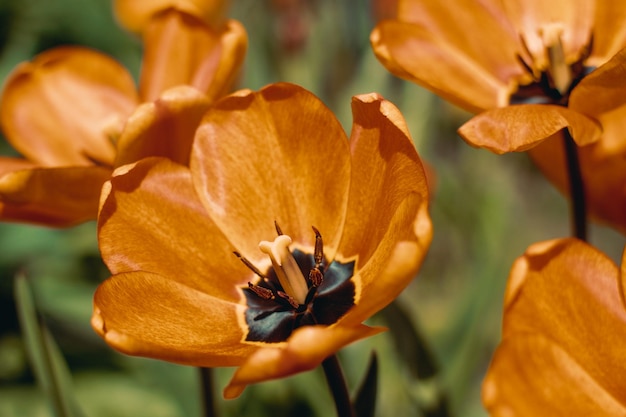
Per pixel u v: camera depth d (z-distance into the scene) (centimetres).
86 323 97
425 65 62
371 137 56
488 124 57
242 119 58
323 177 58
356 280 57
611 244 132
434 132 124
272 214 59
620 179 63
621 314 53
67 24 112
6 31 108
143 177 58
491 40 64
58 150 72
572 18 64
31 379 94
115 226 57
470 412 100
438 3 63
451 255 114
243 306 58
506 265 91
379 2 100
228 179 59
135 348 52
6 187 62
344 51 108
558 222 129
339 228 58
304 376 76
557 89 62
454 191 103
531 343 51
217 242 59
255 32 99
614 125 62
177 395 81
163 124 61
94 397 91
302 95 58
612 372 52
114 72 73
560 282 53
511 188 119
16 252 94
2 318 96
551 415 51
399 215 53
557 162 64
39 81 72
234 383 51
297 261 58
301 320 57
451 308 104
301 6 103
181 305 57
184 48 69
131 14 96
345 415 55
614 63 57
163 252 58
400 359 64
